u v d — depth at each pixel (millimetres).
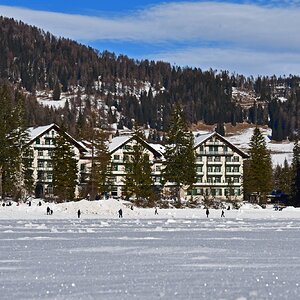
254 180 165250
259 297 27406
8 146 144750
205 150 194000
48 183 180750
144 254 45312
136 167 146375
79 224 82438
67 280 32281
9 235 61688
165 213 118938
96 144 149000
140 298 27172
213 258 42875
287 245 52719
